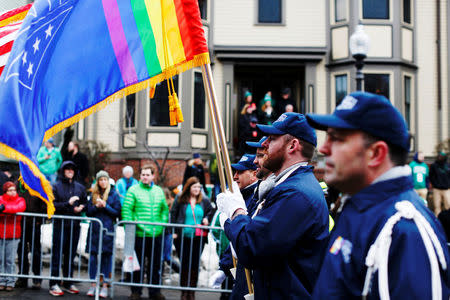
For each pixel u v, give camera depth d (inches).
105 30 134.6
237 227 104.8
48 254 352.2
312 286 100.0
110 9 135.0
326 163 71.5
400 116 68.1
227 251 160.1
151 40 134.7
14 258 291.1
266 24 682.2
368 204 67.4
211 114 126.9
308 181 106.3
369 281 63.6
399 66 677.9
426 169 541.0
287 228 99.0
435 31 701.9
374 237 65.3
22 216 294.2
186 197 305.1
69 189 305.6
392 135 66.8
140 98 653.3
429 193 570.3
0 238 287.1
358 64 412.5
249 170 178.5
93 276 299.9
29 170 112.6
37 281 298.7
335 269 67.7
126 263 284.0
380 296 61.6
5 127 112.3
